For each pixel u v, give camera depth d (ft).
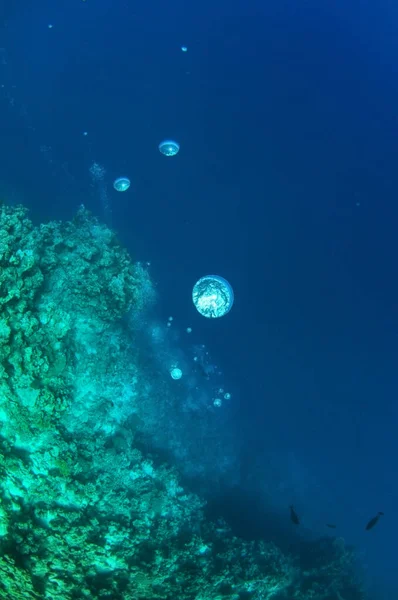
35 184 23.40
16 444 11.97
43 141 25.80
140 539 13.99
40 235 14.42
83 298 14.47
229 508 21.63
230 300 26.09
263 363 26.18
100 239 16.24
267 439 25.34
